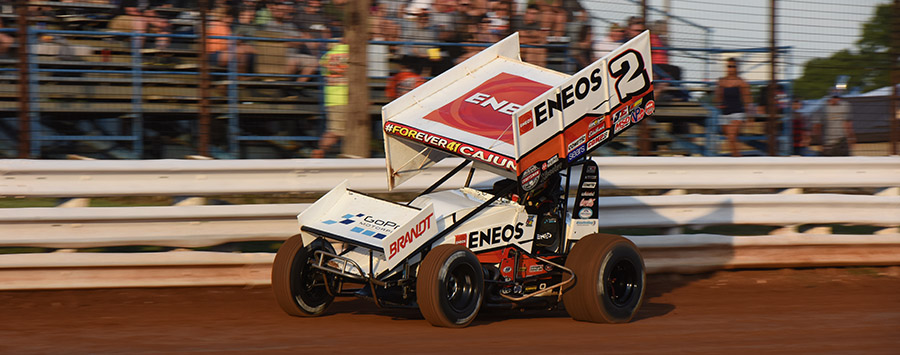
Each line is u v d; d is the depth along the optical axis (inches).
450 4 439.8
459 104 309.0
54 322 279.0
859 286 399.9
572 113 292.7
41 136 457.4
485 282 288.4
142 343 243.9
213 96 470.0
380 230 270.7
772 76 447.5
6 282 325.1
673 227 406.3
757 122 475.5
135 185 339.9
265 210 353.1
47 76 464.8
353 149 403.5
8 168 322.7
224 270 350.6
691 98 476.4
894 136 462.9
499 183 312.3
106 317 289.6
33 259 325.7
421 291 264.8
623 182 402.0
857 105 469.7
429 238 275.7
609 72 306.8
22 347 237.0
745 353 248.1
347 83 405.7
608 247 295.4
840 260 429.1
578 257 296.2
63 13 474.9
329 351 234.1
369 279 268.4
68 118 468.4
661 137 481.7
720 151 482.3
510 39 345.4
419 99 313.7
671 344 259.4
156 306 312.8
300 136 483.8
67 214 327.6
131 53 482.6
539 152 279.3
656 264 399.9
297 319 290.5
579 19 439.8
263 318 291.9
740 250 413.7
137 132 474.9
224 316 295.1
